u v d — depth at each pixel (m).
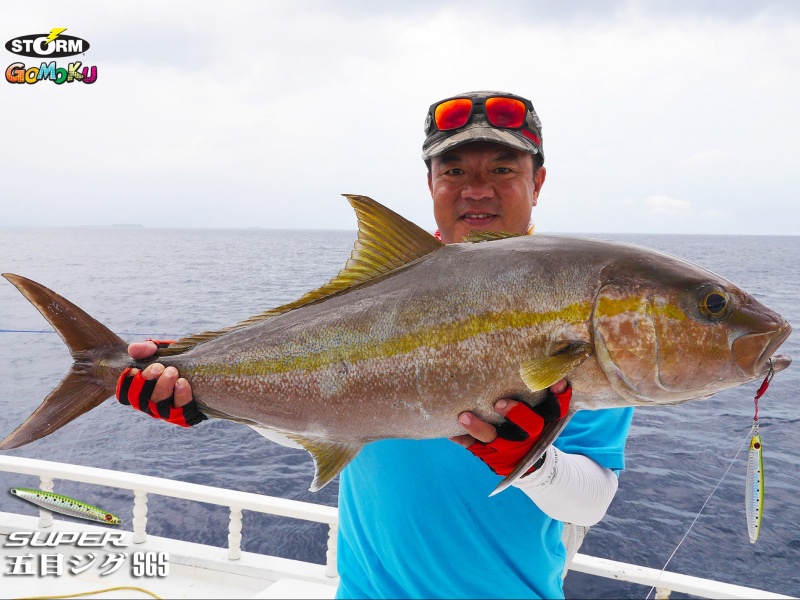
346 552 2.34
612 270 1.73
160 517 7.48
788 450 10.28
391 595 2.11
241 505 3.90
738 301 1.73
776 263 68.31
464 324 1.78
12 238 177.75
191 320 24.06
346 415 1.92
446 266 1.86
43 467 4.26
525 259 1.80
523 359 1.74
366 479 2.16
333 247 112.25
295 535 7.06
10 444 2.07
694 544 7.00
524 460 1.67
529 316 1.74
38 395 13.78
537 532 2.04
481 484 2.01
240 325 2.11
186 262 66.12
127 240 162.50
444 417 1.82
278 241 155.12
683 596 5.01
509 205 2.36
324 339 1.94
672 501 8.12
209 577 4.03
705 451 10.16
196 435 10.83
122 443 10.46
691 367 1.71
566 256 1.78
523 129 2.37
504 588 2.01
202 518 7.48
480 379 1.77
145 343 2.14
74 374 2.16
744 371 1.72
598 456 2.04
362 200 1.94
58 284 40.81
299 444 2.19
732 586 3.12
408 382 1.83
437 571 2.03
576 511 1.89
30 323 27.12
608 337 1.70
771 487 8.63
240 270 52.75
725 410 12.66
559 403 1.71
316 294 2.03
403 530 2.05
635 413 12.39
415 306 1.84
